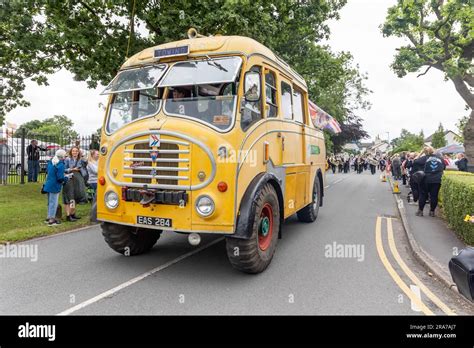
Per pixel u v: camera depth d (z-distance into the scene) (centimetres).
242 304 434
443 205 972
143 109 547
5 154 1529
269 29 1199
